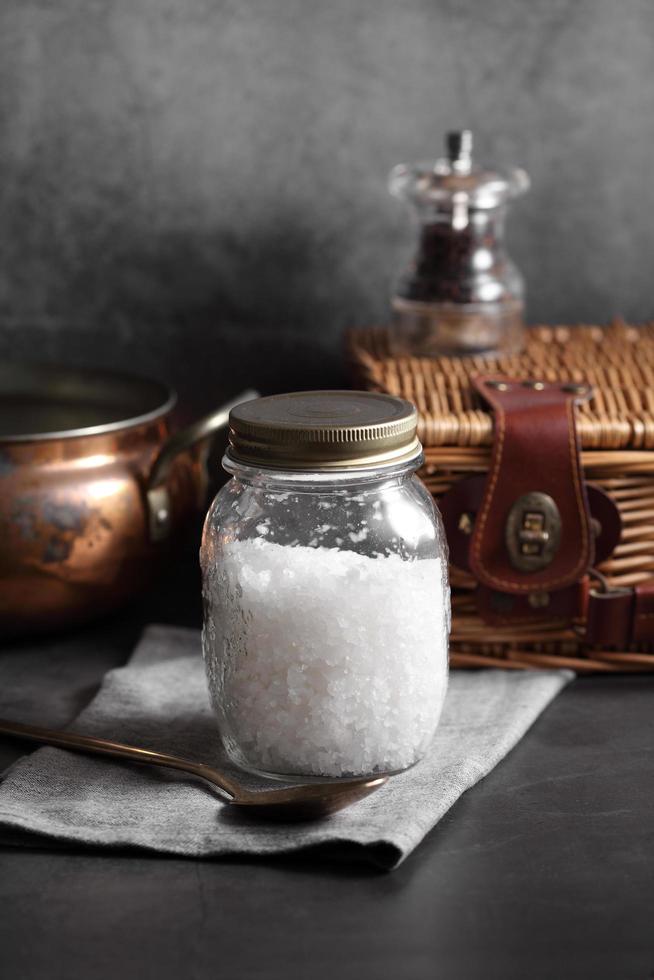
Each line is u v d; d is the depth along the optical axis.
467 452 0.88
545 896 0.75
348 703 0.79
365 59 1.02
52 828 0.77
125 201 1.04
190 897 0.75
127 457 0.91
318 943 0.73
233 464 0.79
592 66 1.03
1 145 1.03
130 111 1.03
